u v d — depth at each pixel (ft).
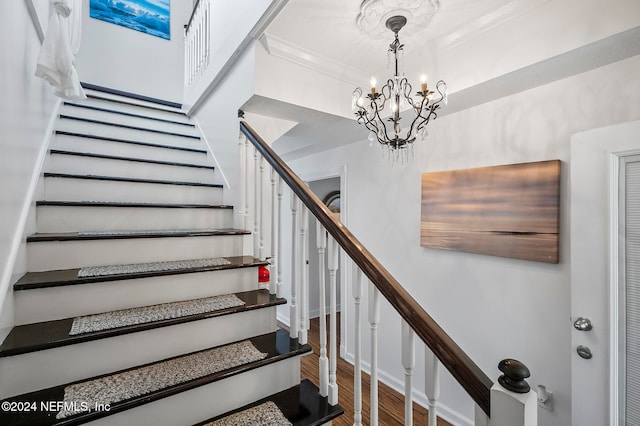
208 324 4.45
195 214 6.77
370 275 3.49
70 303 4.03
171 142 9.57
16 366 3.20
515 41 5.09
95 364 3.63
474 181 6.78
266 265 5.71
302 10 5.03
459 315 7.21
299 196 4.60
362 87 7.52
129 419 3.24
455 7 4.93
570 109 5.41
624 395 4.51
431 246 7.71
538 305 5.83
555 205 5.49
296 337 4.86
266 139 7.26
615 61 4.85
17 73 4.00
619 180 4.60
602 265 4.71
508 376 2.47
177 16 13.88
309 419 3.79
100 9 12.05
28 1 4.35
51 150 6.22
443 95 4.92
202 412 3.71
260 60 5.98
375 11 5.00
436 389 2.94
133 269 4.77
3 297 3.37
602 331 4.66
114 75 12.32
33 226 4.75
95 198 6.21
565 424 5.42
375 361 3.56
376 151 9.51
